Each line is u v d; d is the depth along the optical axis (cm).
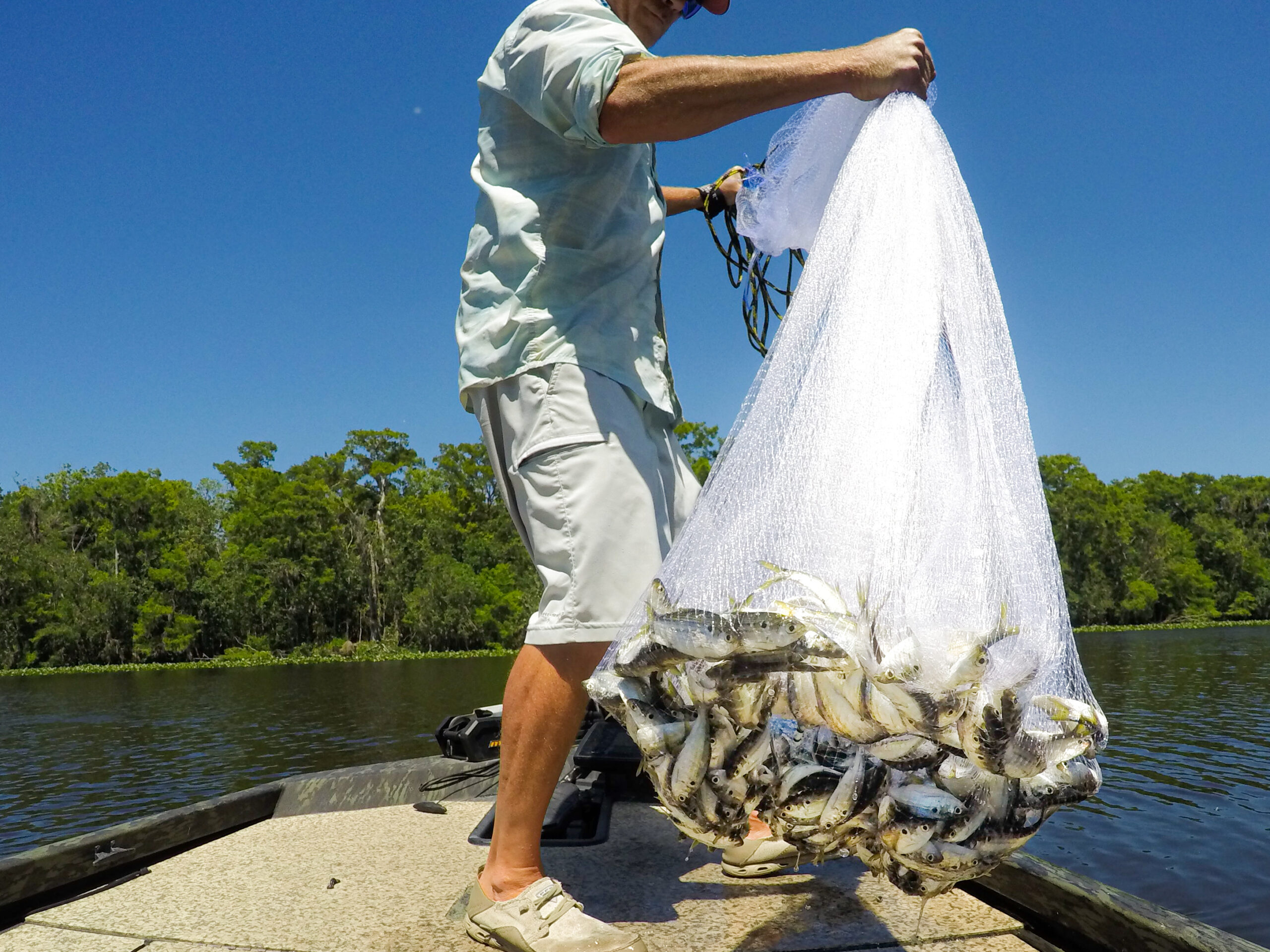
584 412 128
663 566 109
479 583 5766
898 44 126
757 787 100
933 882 98
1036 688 94
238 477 6800
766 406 111
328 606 5862
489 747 239
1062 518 6862
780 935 124
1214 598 7369
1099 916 115
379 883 151
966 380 106
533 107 128
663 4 152
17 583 5341
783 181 159
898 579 90
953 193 118
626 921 131
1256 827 1182
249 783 1778
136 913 138
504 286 136
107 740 2406
